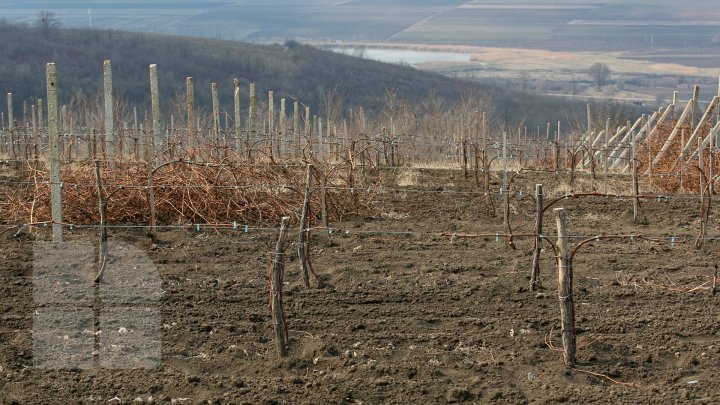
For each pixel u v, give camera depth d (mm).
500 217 13992
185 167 13773
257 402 7168
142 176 13398
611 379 7645
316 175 13414
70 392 7281
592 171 17344
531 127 51406
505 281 10164
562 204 15047
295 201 13805
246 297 9547
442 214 14219
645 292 9805
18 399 7121
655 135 19531
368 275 10469
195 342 8367
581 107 58000
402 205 14859
